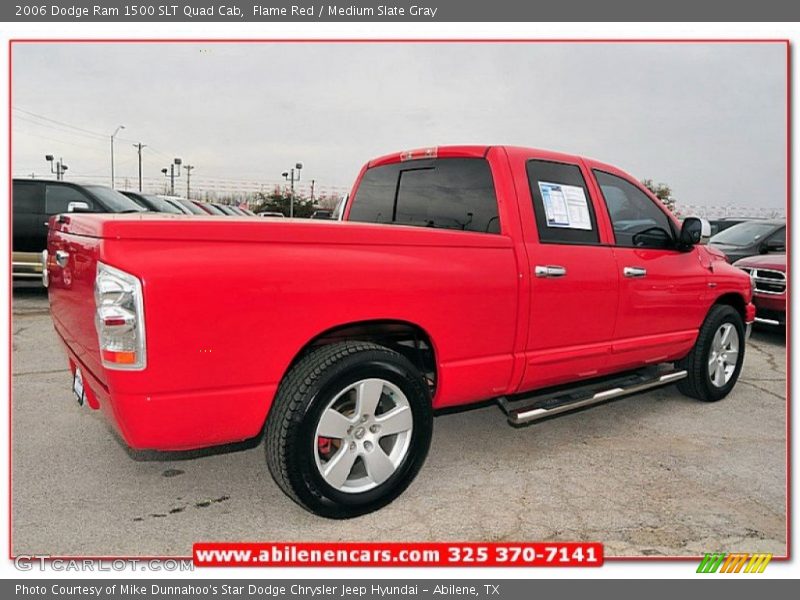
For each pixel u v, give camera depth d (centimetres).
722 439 420
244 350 259
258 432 274
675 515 313
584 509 317
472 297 326
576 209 389
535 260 354
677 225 468
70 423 418
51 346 644
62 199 961
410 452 313
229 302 253
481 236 333
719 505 324
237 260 256
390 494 309
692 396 511
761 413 479
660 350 450
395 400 310
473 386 339
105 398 260
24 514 298
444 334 319
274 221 272
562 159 393
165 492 324
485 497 326
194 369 250
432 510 312
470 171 375
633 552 281
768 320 757
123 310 238
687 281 459
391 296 295
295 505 313
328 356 282
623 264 407
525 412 366
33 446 379
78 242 275
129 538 281
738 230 1059
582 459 380
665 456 388
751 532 299
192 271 246
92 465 354
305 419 274
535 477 353
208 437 263
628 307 413
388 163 443
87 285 261
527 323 354
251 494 324
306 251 274
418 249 309
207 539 282
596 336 397
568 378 397
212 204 1747
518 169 364
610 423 449
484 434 420
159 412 248
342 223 296
